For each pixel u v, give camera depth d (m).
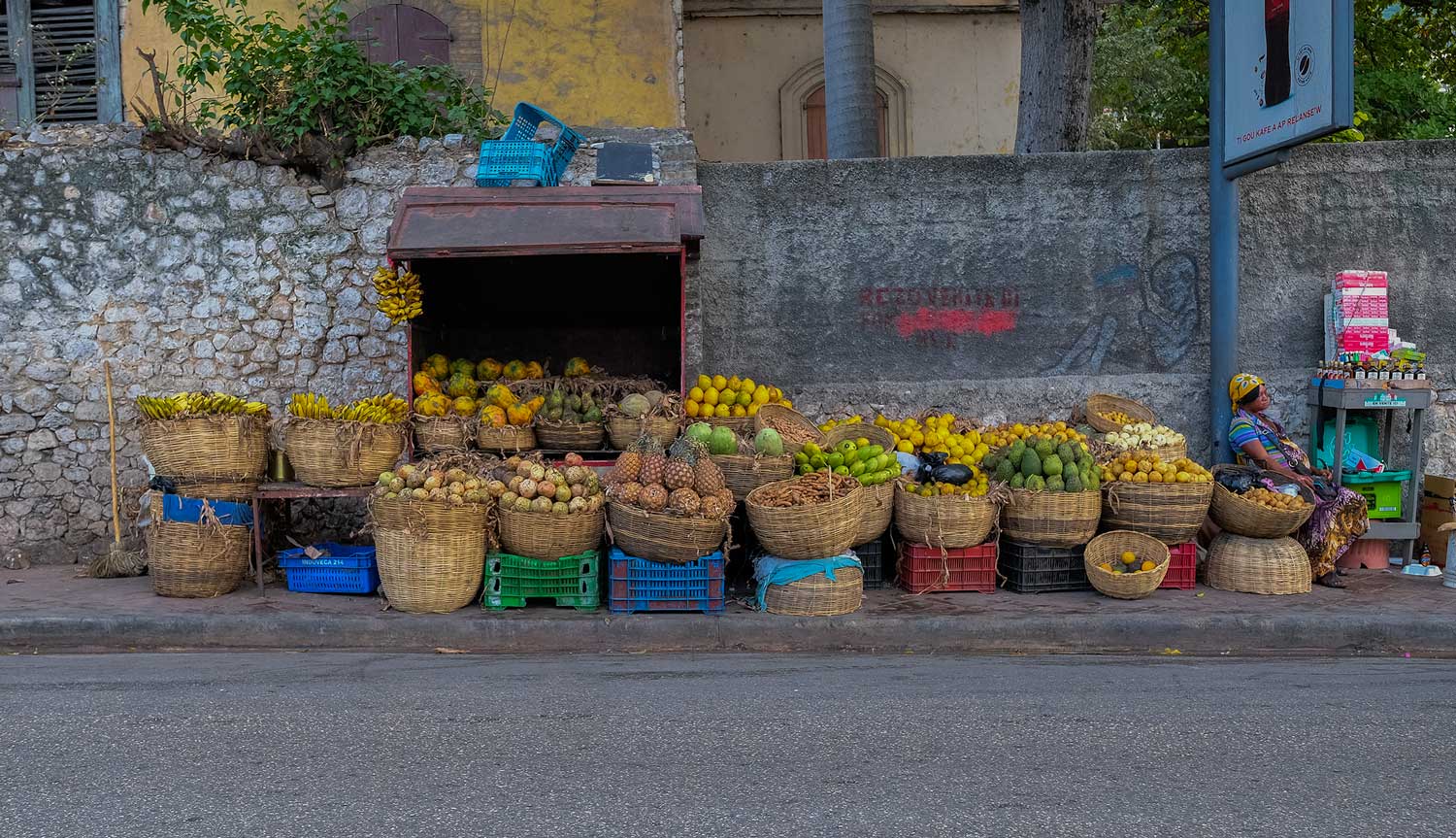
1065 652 7.14
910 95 15.44
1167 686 6.21
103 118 13.28
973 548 7.88
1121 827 4.24
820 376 9.59
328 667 6.56
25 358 8.96
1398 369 8.59
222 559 7.66
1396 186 9.62
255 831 4.17
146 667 6.55
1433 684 6.28
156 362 9.07
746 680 6.30
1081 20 11.83
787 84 15.52
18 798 4.48
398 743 5.16
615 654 6.98
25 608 7.33
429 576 7.17
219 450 7.67
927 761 4.94
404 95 9.35
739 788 4.62
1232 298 9.12
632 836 4.14
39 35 13.31
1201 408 9.62
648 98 13.62
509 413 8.16
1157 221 9.62
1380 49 18.30
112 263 9.04
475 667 6.59
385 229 9.13
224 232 9.09
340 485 7.75
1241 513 7.98
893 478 7.92
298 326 9.14
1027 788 4.63
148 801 4.45
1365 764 4.93
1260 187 9.62
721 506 7.18
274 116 9.08
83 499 9.02
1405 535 8.64
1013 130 15.51
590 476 7.46
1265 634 7.17
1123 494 7.98
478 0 13.52
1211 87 9.16
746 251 9.53
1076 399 9.61
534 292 9.13
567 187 8.38
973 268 9.60
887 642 7.14
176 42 13.22
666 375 9.49
